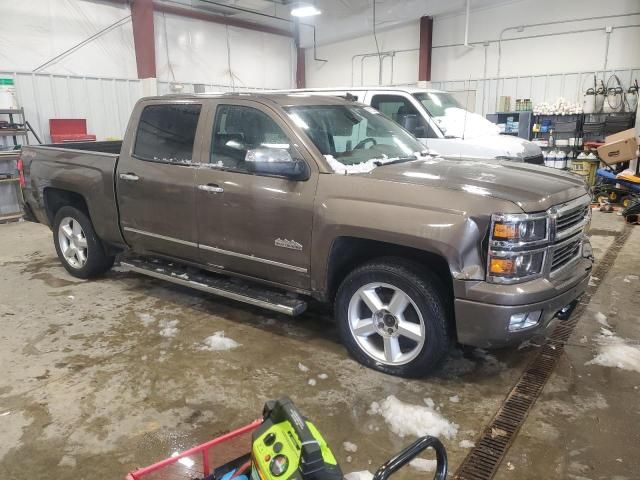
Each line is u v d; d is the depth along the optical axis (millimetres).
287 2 12320
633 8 9977
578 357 3418
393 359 3121
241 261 3656
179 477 2268
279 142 3402
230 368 3264
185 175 3807
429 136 6680
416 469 2338
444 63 12969
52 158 4871
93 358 3396
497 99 12180
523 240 2664
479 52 12297
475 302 2703
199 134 3785
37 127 9461
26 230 7477
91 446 2508
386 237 2881
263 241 3467
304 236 3244
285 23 15055
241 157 3568
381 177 3051
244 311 4203
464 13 12320
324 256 3182
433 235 2730
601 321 3992
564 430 2631
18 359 3387
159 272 4246
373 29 13844
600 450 2477
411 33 13531
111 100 10633
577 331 3816
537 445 2514
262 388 3025
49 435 2594
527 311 2701
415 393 2967
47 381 3105
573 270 3086
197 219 3801
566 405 2855
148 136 4133
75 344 3604
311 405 2850
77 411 2797
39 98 9422
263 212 3404
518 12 11484
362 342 3258
